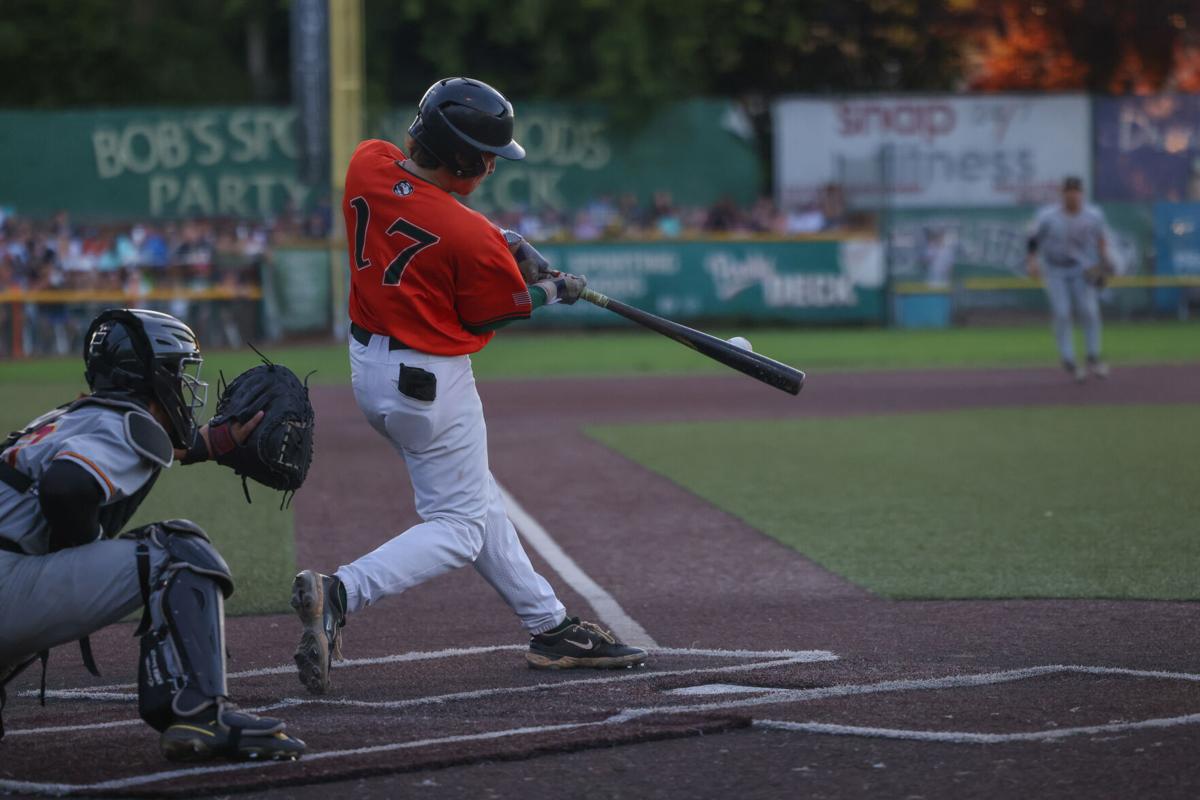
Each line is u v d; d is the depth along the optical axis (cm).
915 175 11356
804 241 10556
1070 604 2391
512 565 2002
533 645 2034
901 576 2636
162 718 1532
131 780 1499
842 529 3122
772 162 12888
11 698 1911
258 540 3105
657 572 2720
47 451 1490
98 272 9694
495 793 1469
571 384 6944
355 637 2264
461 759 1554
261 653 2161
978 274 10925
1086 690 1823
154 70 12588
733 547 2950
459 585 2666
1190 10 12862
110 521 1578
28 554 1505
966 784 1472
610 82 11300
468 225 1847
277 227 10475
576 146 11388
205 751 1514
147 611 1530
